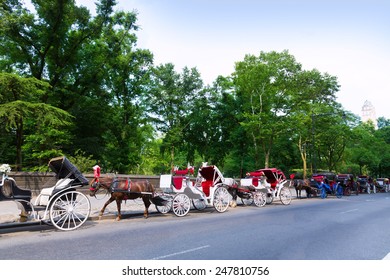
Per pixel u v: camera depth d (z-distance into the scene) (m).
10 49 24.38
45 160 20.72
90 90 28.47
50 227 9.12
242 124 31.00
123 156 30.66
